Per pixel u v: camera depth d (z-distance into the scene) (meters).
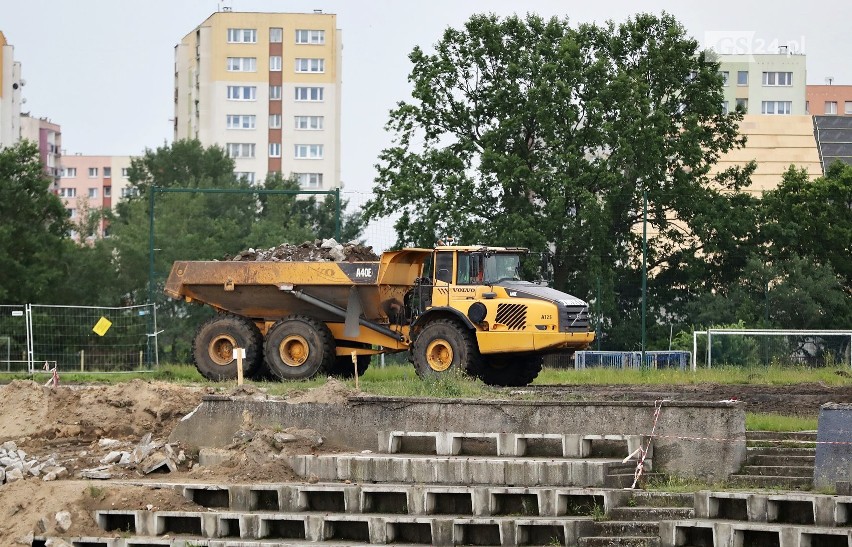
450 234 63.50
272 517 26.44
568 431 27.22
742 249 70.06
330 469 27.70
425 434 28.19
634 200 67.56
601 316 64.50
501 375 39.00
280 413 29.73
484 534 24.86
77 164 191.75
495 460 26.19
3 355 51.16
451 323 37.19
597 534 24.05
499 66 69.81
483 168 65.50
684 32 71.88
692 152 67.94
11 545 27.30
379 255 42.09
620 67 71.19
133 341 53.47
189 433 30.39
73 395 32.50
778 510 23.03
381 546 25.36
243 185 121.25
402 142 69.00
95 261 96.50
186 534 27.09
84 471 29.34
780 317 65.69
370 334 39.34
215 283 40.41
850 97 151.88
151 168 127.50
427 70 69.62
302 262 39.78
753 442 26.66
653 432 26.39
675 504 24.48
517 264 38.72
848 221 70.56
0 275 77.88
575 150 65.62
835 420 24.00
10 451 30.28
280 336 39.00
